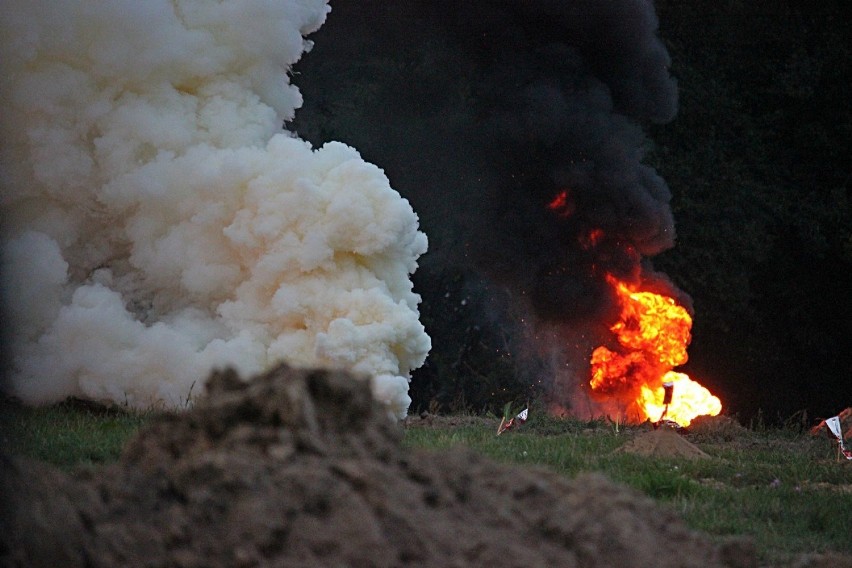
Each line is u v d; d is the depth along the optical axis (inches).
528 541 789.2
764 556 1114.1
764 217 3676.2
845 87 3688.5
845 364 3882.9
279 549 720.3
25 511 719.1
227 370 850.1
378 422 838.5
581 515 824.3
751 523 1280.8
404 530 743.7
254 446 783.7
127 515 753.6
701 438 2199.8
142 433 840.3
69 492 756.0
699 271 3666.3
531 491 838.5
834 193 3661.4
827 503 1402.6
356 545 721.6
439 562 734.5
